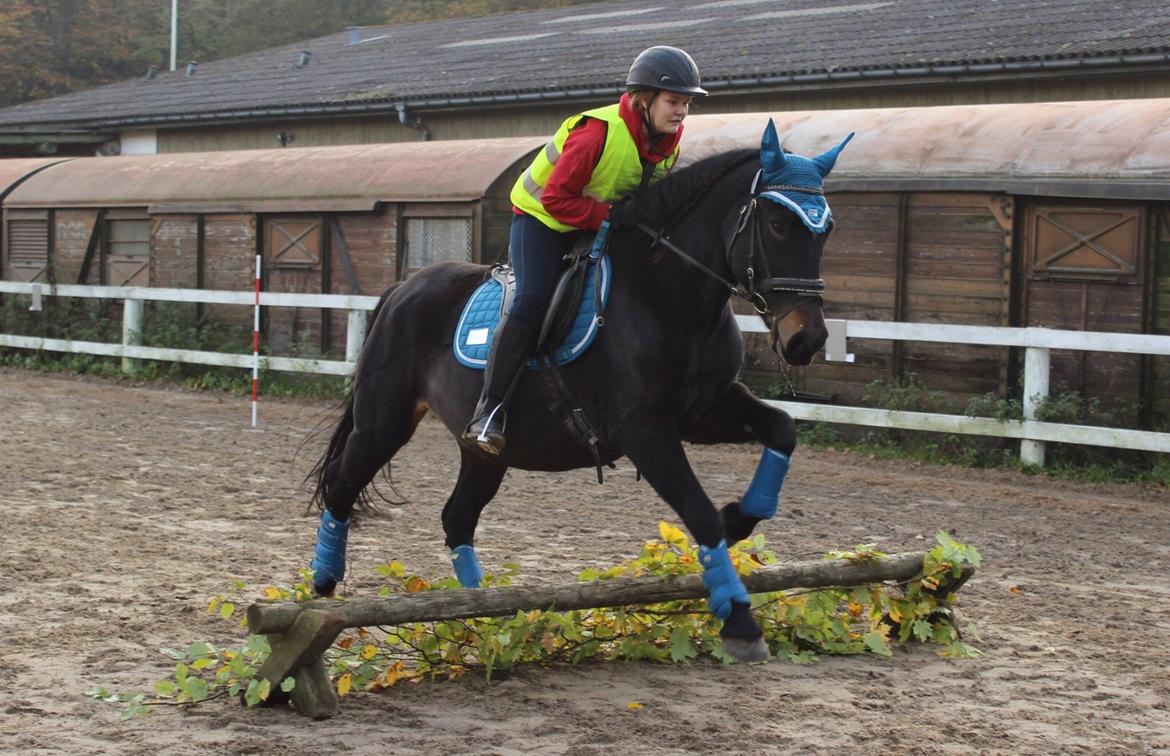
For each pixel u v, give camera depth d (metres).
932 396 12.43
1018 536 8.83
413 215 16.19
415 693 5.12
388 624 4.88
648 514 9.38
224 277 18.56
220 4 58.22
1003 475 11.43
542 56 23.31
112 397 16.48
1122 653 5.87
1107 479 11.15
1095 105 12.35
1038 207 11.96
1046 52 15.20
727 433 5.42
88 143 28.45
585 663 5.58
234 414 15.05
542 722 4.75
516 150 15.88
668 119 5.18
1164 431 11.29
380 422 6.06
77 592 6.63
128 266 19.97
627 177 5.26
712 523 4.85
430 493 10.20
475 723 4.73
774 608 5.79
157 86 31.27
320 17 56.41
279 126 24.91
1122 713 4.98
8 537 7.92
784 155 4.89
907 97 16.67
